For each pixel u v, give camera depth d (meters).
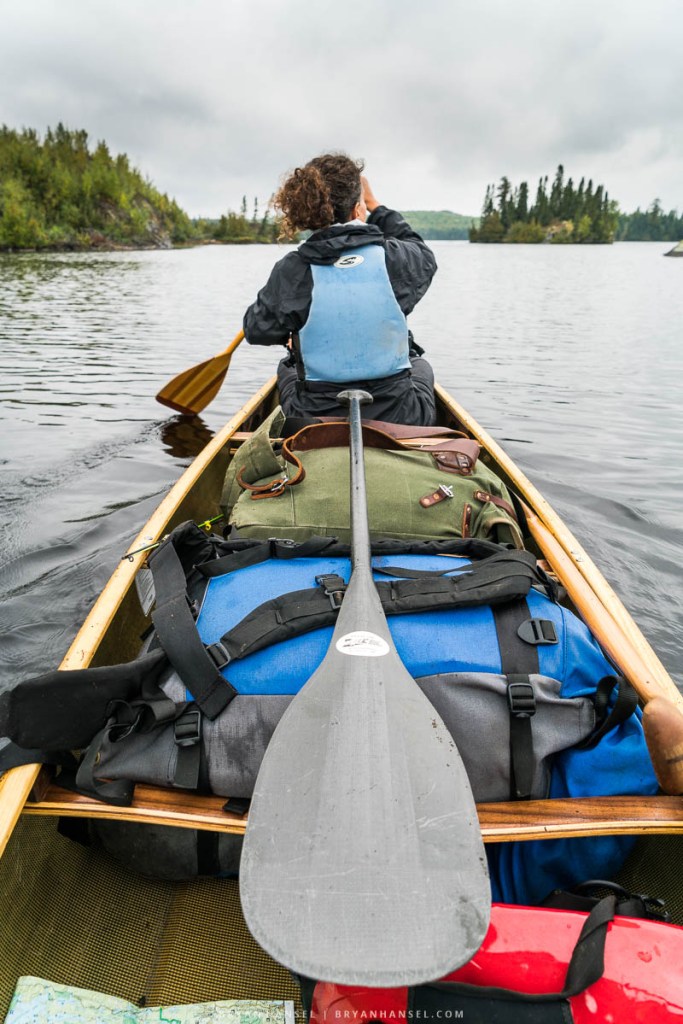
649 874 1.28
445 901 0.84
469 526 1.77
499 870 1.28
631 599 2.79
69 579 2.82
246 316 2.27
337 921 0.81
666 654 2.46
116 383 6.40
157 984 1.21
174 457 4.27
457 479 1.83
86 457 4.25
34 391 6.00
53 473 3.96
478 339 9.71
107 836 1.33
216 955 1.26
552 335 10.19
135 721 1.18
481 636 1.26
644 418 5.45
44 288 16.95
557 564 1.83
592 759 1.21
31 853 1.23
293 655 1.24
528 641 1.24
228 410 5.49
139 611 1.88
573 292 18.73
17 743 1.14
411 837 0.90
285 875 0.87
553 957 0.90
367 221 2.50
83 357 7.70
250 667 1.23
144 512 3.43
